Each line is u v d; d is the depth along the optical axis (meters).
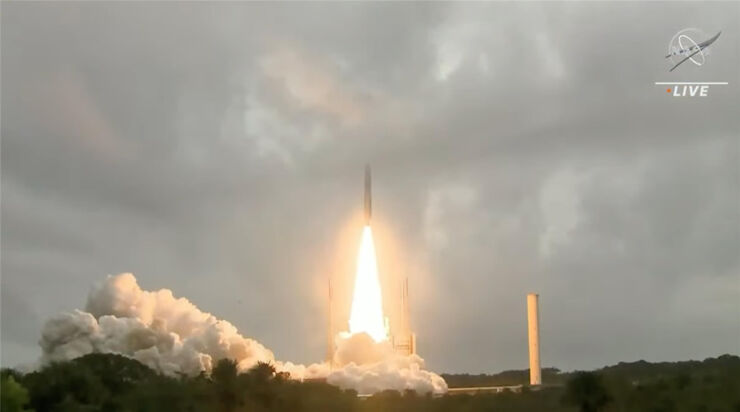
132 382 176.75
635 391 159.88
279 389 168.25
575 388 154.50
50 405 151.62
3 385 128.00
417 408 180.12
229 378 162.62
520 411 167.88
